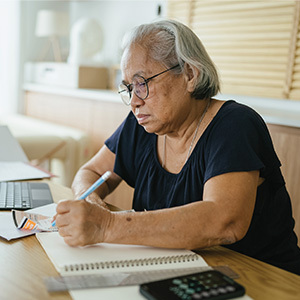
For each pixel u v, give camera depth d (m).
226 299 0.66
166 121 1.07
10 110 3.96
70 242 0.85
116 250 0.85
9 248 0.85
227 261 0.86
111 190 1.40
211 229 0.87
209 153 1.05
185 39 1.05
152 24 1.07
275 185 1.14
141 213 0.89
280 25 2.30
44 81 3.80
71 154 2.97
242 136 1.00
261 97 2.46
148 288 0.66
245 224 0.91
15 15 3.84
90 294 0.66
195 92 1.08
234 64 2.56
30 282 0.71
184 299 0.63
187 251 0.88
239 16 2.50
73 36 3.56
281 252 1.18
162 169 1.18
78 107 3.30
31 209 1.11
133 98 1.06
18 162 1.69
